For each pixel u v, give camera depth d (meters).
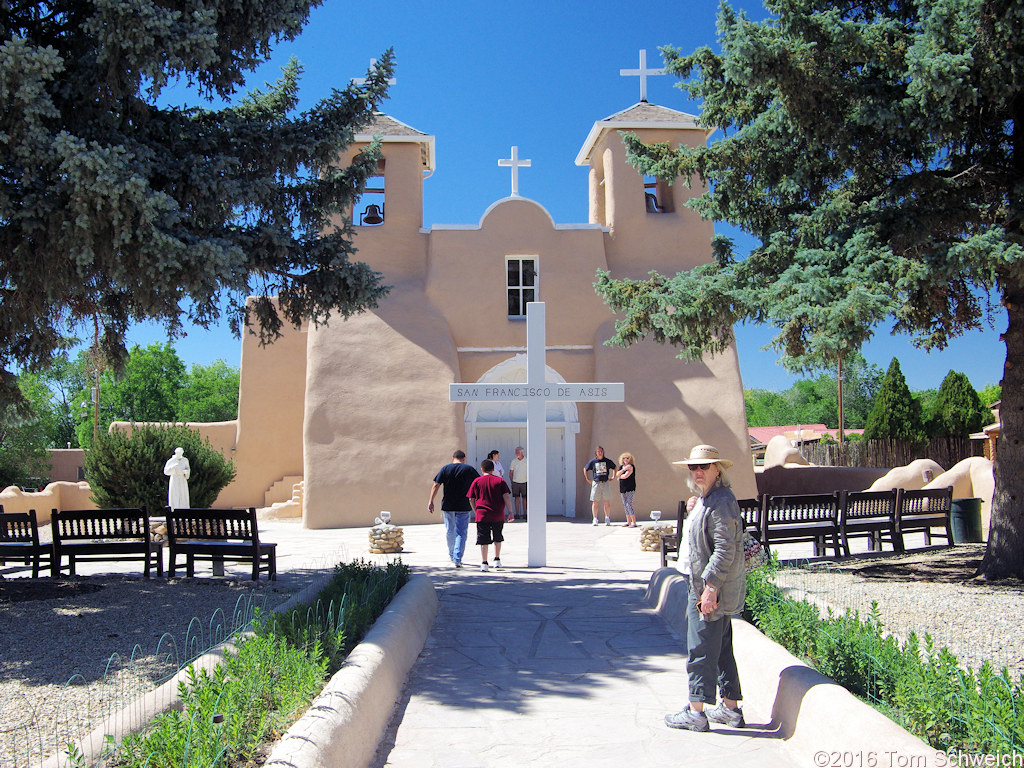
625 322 11.27
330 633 5.71
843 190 9.61
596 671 6.24
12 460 26.19
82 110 8.01
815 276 8.55
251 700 4.32
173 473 16.30
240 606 8.27
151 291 7.88
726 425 20.73
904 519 12.48
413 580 8.64
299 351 24.81
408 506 19.88
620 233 22.08
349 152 21.55
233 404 59.78
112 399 51.72
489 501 11.86
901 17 9.83
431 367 20.77
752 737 4.79
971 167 9.10
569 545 15.12
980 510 13.31
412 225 21.97
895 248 8.80
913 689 4.18
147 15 7.32
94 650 6.52
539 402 12.41
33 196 7.25
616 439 20.45
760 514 10.91
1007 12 7.64
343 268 9.76
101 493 18.08
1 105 6.87
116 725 4.29
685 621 7.33
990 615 7.31
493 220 21.91
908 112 8.62
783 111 9.38
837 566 10.62
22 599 8.60
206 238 7.78
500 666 6.41
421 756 4.59
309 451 20.06
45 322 9.62
